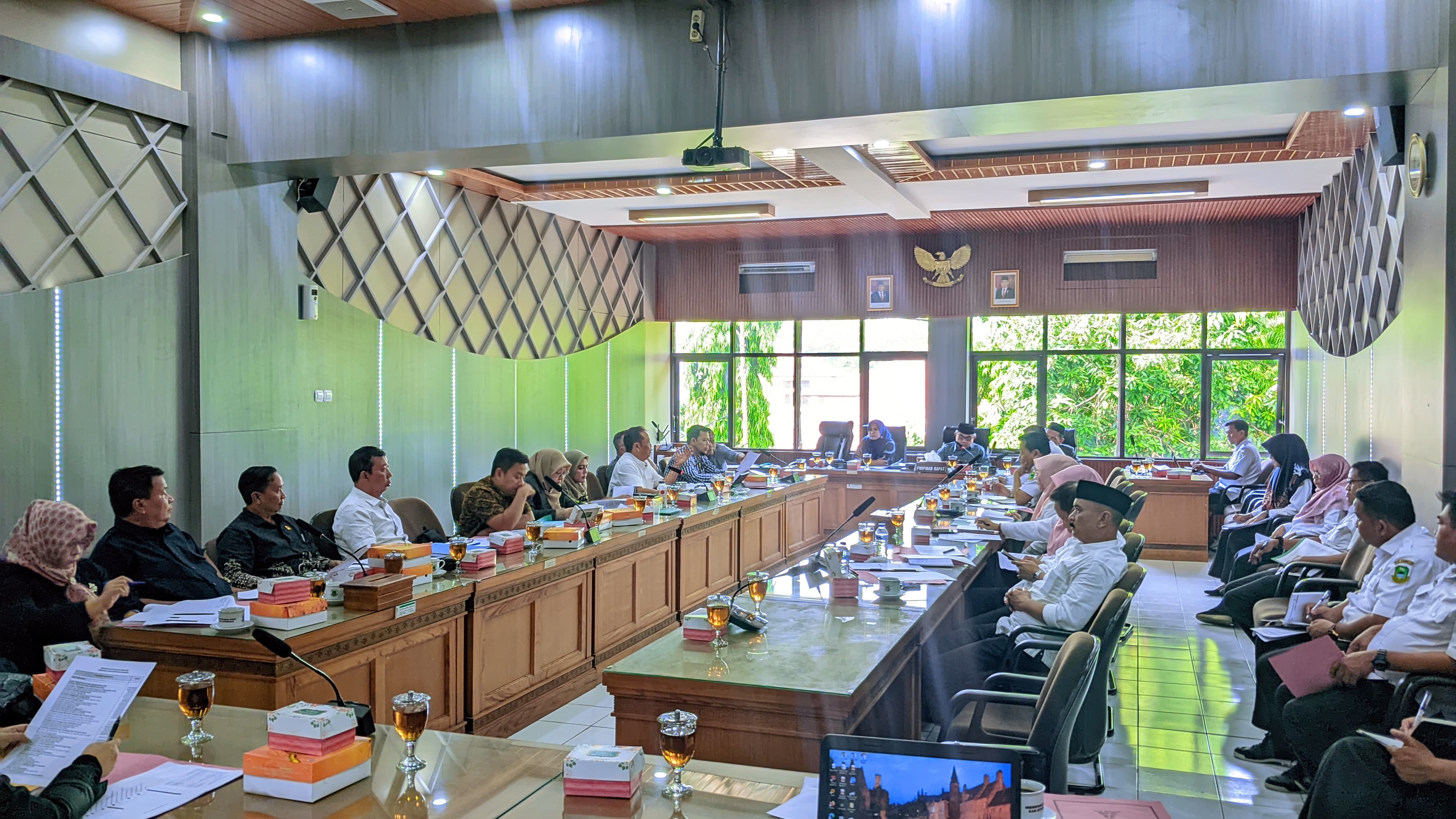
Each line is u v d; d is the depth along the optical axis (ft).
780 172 27.12
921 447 40.40
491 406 30.99
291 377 20.26
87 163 16.60
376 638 11.70
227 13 16.69
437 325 28.78
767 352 42.27
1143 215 33.42
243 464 19.07
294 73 17.85
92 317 16.56
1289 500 25.88
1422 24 12.72
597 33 16.12
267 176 19.48
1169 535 30.55
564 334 35.65
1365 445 22.80
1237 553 25.39
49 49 15.65
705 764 6.82
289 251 20.13
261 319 19.44
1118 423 38.09
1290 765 13.70
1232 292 34.91
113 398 16.92
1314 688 11.26
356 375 25.25
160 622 10.62
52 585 10.71
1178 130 22.34
